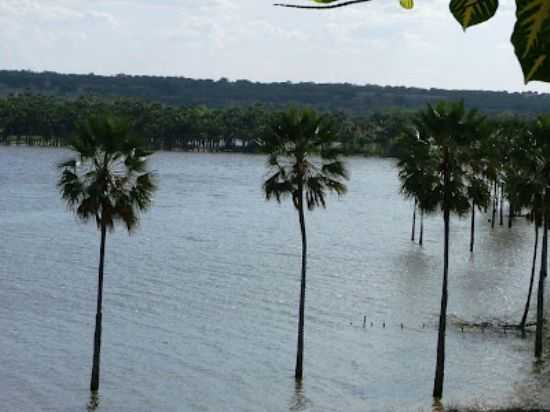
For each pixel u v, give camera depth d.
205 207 148.38
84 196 43.22
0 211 131.12
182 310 70.75
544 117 52.62
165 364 55.16
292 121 45.88
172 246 105.44
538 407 46.06
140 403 47.47
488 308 73.69
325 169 46.50
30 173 194.00
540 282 56.78
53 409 46.06
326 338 62.69
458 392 49.34
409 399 48.03
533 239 120.81
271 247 107.56
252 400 48.34
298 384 51.34
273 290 79.88
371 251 106.81
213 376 52.78
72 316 67.44
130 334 62.53
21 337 60.47
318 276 88.12
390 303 75.31
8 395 48.06
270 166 46.34
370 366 55.19
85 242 105.81
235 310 71.19
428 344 61.16
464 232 126.88
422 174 44.91
